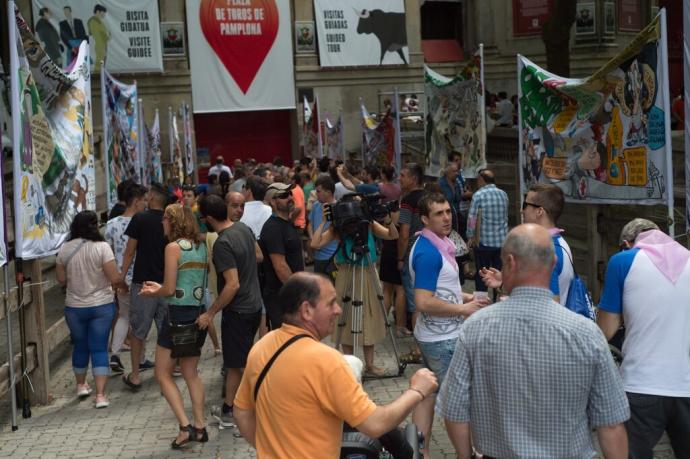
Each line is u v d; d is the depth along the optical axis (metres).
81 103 8.62
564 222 10.26
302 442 3.29
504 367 3.37
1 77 11.64
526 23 26.25
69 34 22.91
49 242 7.46
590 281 9.21
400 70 26.12
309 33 25.33
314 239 7.59
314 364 3.29
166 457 6.16
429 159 13.48
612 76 7.07
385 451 3.75
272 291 7.22
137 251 7.87
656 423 4.25
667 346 4.23
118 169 11.62
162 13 24.11
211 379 8.26
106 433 6.78
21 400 7.50
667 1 24.52
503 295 4.56
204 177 26.20
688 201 6.09
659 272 4.25
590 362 3.30
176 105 24.41
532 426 3.35
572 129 7.71
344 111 25.72
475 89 11.57
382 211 7.60
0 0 22.42
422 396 3.46
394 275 9.34
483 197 9.68
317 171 15.50
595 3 24.56
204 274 6.40
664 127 6.43
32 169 7.12
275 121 26.64
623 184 7.05
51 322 9.57
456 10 28.84
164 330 6.33
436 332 5.39
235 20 24.61
